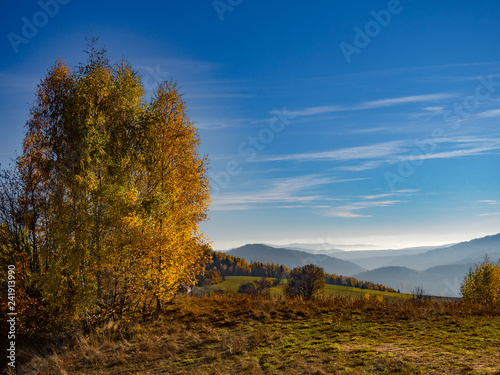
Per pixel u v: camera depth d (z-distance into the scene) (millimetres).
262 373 8047
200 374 8422
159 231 14859
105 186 14992
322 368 7949
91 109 15758
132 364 10148
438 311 14891
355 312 15250
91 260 14453
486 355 8312
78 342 12758
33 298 14578
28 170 16219
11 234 15961
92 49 16766
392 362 7914
